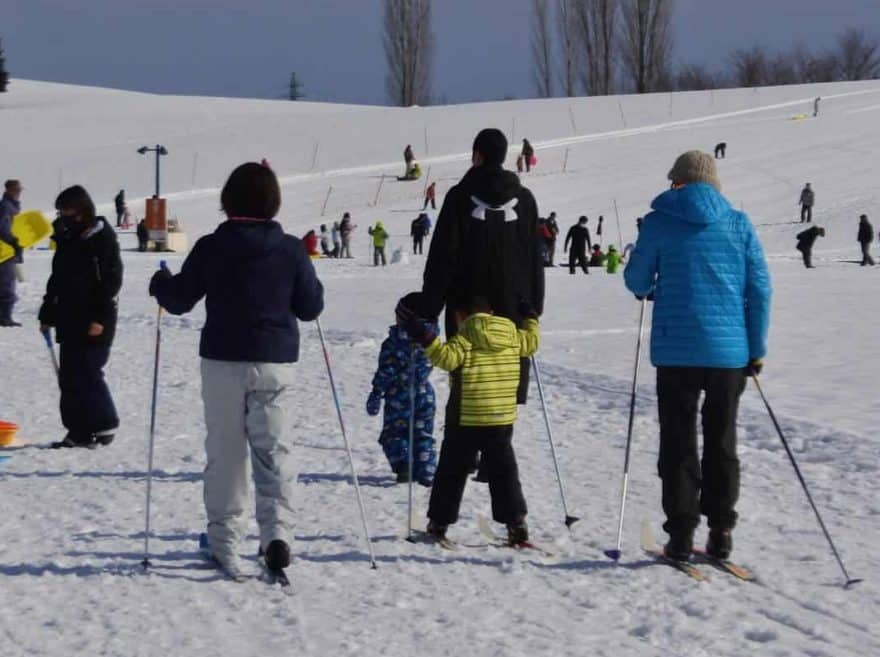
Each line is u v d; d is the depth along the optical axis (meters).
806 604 7.18
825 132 78.00
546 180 69.56
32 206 70.00
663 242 7.95
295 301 7.68
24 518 9.27
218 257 7.50
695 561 8.09
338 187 72.75
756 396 15.09
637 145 78.56
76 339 12.24
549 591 7.45
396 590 7.44
